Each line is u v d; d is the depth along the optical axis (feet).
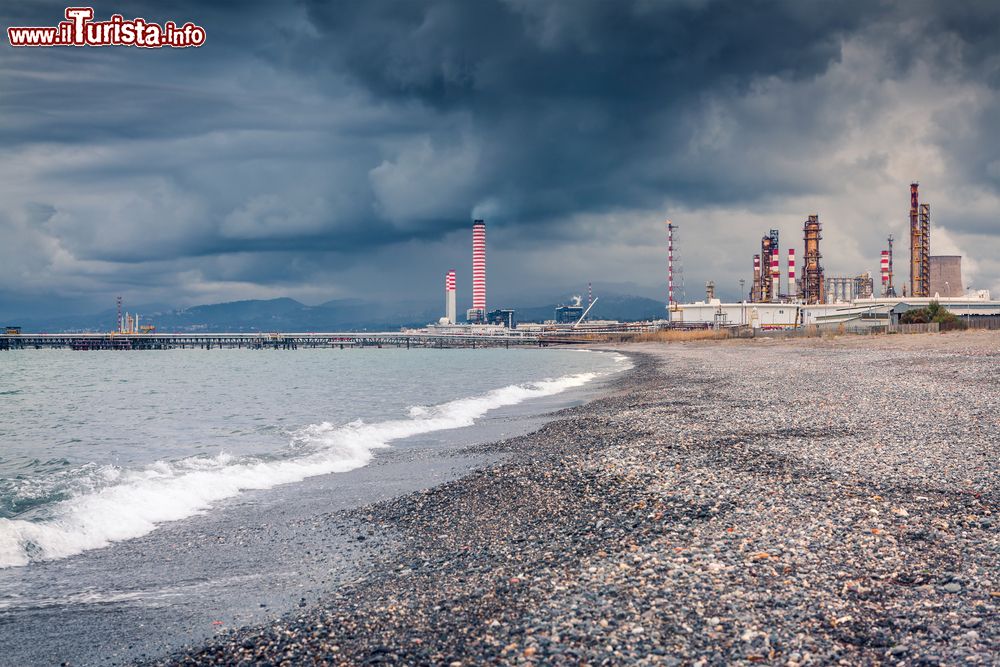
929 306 353.72
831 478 48.42
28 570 37.11
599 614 26.53
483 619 27.07
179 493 54.49
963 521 35.81
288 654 25.05
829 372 152.35
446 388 186.39
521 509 46.29
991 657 21.27
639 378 179.63
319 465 67.62
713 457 59.41
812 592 27.20
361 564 36.37
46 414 140.87
